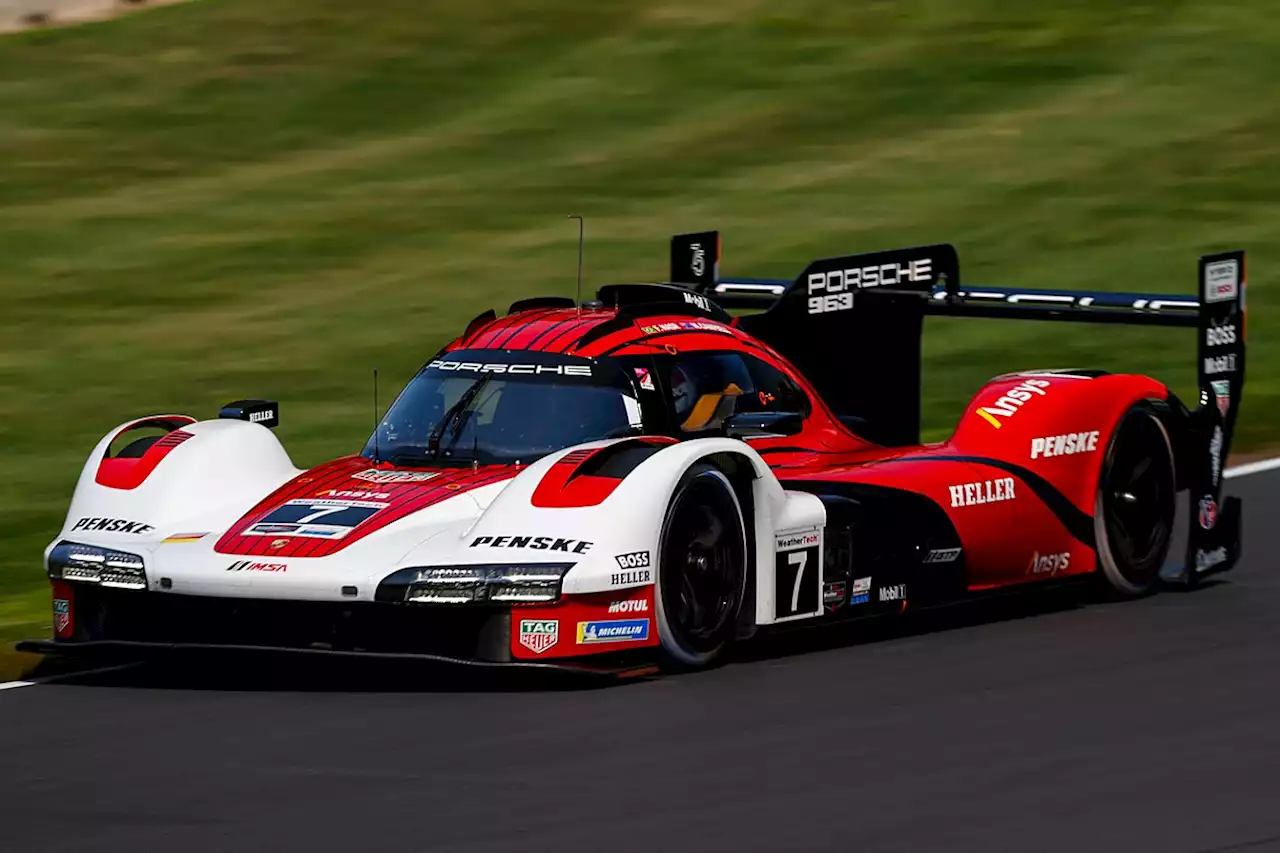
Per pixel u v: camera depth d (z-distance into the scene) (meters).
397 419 26.17
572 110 77.88
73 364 51.56
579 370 25.55
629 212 66.44
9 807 17.84
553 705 21.44
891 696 21.91
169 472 24.88
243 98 79.81
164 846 16.41
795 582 24.41
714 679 22.88
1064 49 82.25
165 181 71.12
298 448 43.38
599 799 17.56
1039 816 16.92
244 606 22.84
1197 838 16.23
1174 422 29.62
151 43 85.44
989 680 22.73
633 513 22.34
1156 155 70.56
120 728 21.02
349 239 64.25
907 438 32.50
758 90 79.25
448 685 22.62
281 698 22.27
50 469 42.00
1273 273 59.00
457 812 17.20
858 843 16.17
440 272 60.28
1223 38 82.56
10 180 70.81
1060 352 52.34
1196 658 23.88
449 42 85.25
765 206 66.44
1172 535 31.22
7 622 28.28
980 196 66.81
